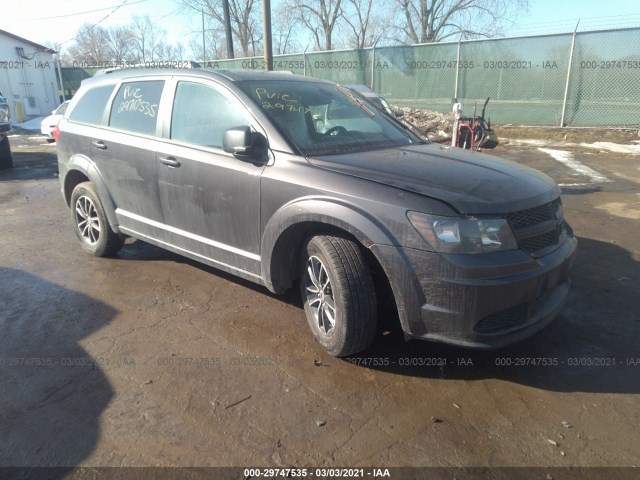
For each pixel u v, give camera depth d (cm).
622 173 909
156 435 257
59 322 378
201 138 390
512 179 313
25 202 787
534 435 257
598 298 411
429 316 280
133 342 348
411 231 277
